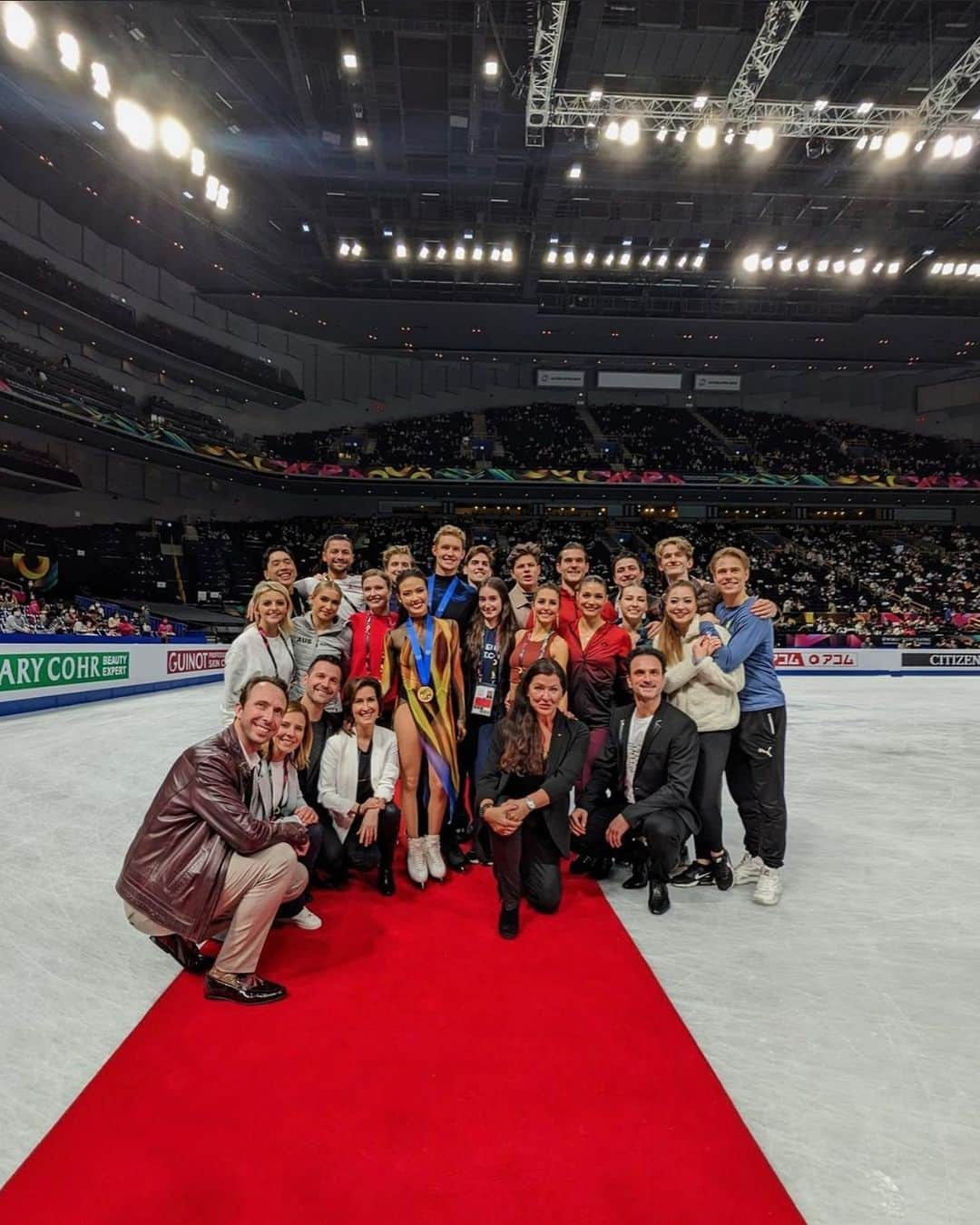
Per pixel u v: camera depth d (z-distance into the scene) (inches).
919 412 1450.5
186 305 1157.1
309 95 789.2
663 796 137.3
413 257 1099.9
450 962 114.3
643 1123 77.0
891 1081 85.8
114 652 530.3
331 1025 95.8
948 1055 91.4
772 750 141.6
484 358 1421.0
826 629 948.6
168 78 763.4
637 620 180.1
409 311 1230.9
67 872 158.2
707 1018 98.7
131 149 814.5
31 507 975.0
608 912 136.2
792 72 740.0
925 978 111.7
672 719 142.6
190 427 1117.1
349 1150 72.7
